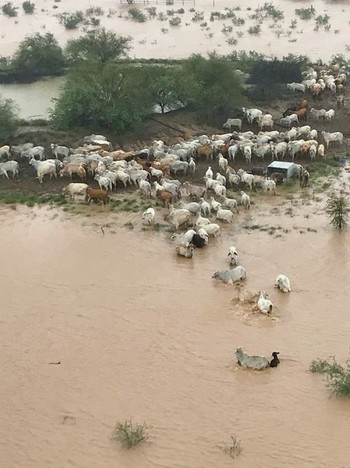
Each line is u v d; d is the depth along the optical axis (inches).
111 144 1350.9
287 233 959.0
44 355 711.7
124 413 615.8
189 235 927.7
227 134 1333.7
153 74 1512.1
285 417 597.6
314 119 1465.3
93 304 804.6
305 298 789.2
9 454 576.7
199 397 630.5
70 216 1058.1
